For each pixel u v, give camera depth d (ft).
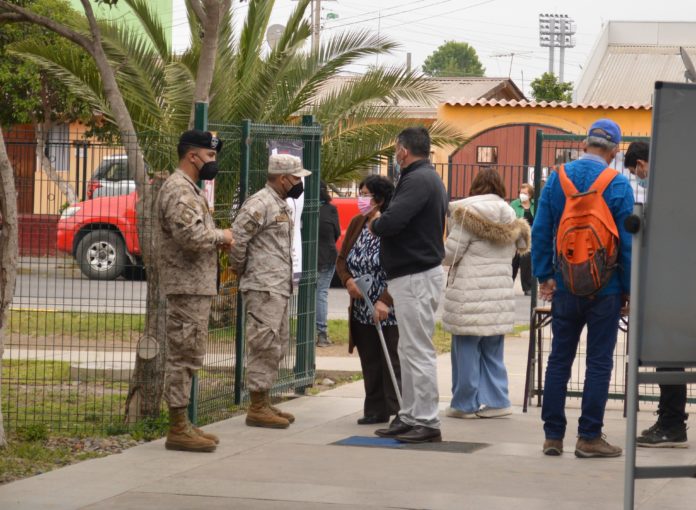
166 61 50.60
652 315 16.70
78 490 22.24
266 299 28.58
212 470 24.07
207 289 25.57
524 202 65.10
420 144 26.40
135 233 30.14
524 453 25.99
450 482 23.08
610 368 25.43
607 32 127.34
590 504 21.40
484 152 93.81
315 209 34.63
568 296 25.32
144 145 32.96
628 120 91.40
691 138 16.66
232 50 51.67
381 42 53.47
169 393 25.88
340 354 44.11
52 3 76.64
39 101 80.53
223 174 31.14
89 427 28.76
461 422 29.99
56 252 30.48
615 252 24.70
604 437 26.86
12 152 30.35
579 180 24.99
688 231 16.72
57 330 45.52
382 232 25.99
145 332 29.25
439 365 40.81
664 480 23.44
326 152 53.72
